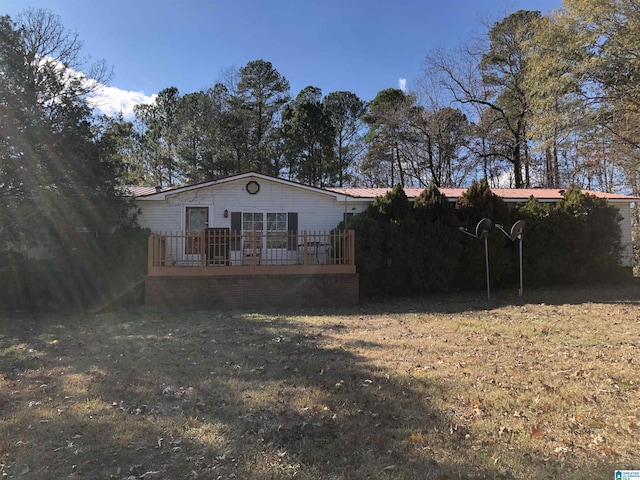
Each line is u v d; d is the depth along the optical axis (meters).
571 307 10.21
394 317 9.59
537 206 15.00
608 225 14.91
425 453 3.19
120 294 12.11
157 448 3.33
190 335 7.75
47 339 7.64
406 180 38.12
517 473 2.89
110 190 13.19
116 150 14.43
